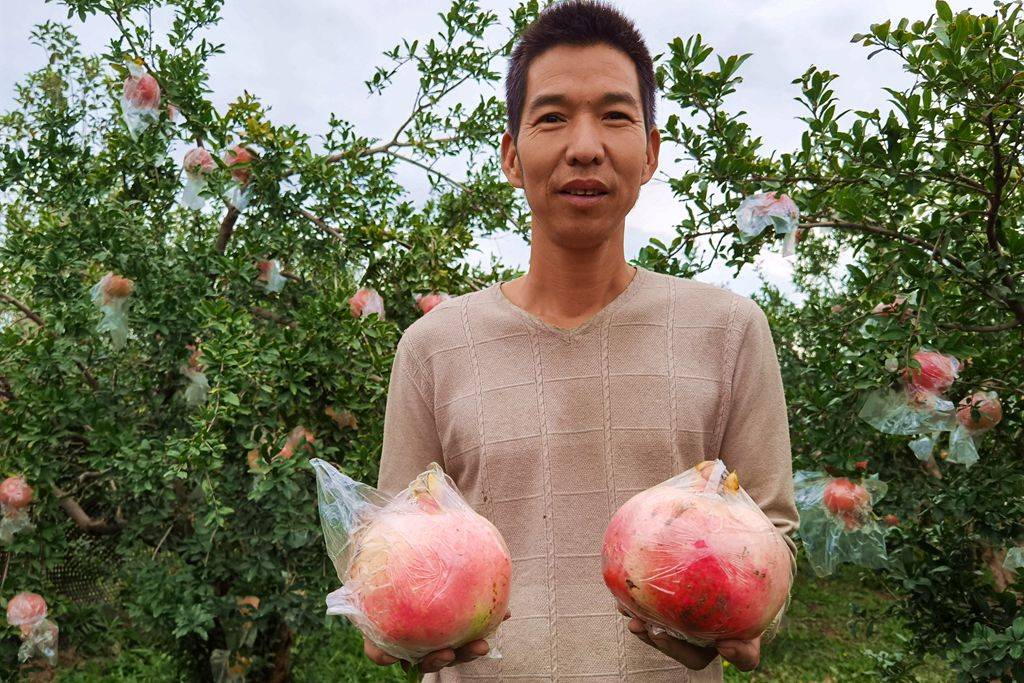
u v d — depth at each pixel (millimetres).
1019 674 3064
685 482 1244
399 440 1588
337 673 5871
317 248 4586
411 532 1183
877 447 3369
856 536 2957
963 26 2592
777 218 3076
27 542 3928
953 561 3455
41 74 6051
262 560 3873
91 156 4688
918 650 3645
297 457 3686
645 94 1511
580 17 1391
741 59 3150
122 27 4363
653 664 1366
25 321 5457
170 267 4273
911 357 2754
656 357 1455
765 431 1430
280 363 3748
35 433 3928
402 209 4797
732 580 1098
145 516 4168
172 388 4652
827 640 7156
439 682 1495
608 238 1451
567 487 1430
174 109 4434
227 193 4301
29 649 3846
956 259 2916
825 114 3059
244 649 4523
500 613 1210
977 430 3088
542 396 1468
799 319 5258
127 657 6098
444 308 1631
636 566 1144
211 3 4586
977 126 2975
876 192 3102
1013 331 3336
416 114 4867
